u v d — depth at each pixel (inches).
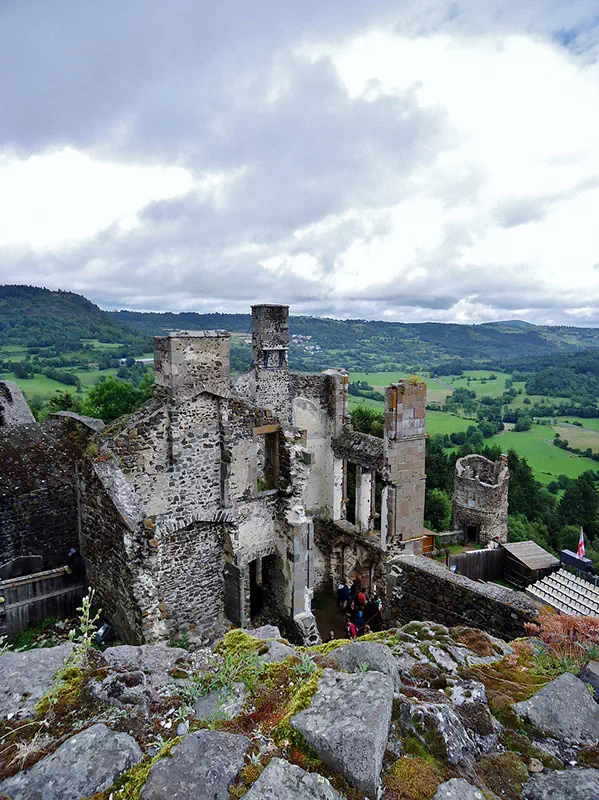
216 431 588.4
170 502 564.1
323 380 909.8
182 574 589.0
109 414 1489.9
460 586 365.4
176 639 576.4
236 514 609.3
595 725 178.1
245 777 132.0
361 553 860.0
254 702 173.2
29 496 654.5
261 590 697.6
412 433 777.6
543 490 2178.9
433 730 153.6
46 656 200.2
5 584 528.1
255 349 1015.0
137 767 142.3
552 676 215.2
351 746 135.3
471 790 133.5
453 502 1295.5
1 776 142.6
